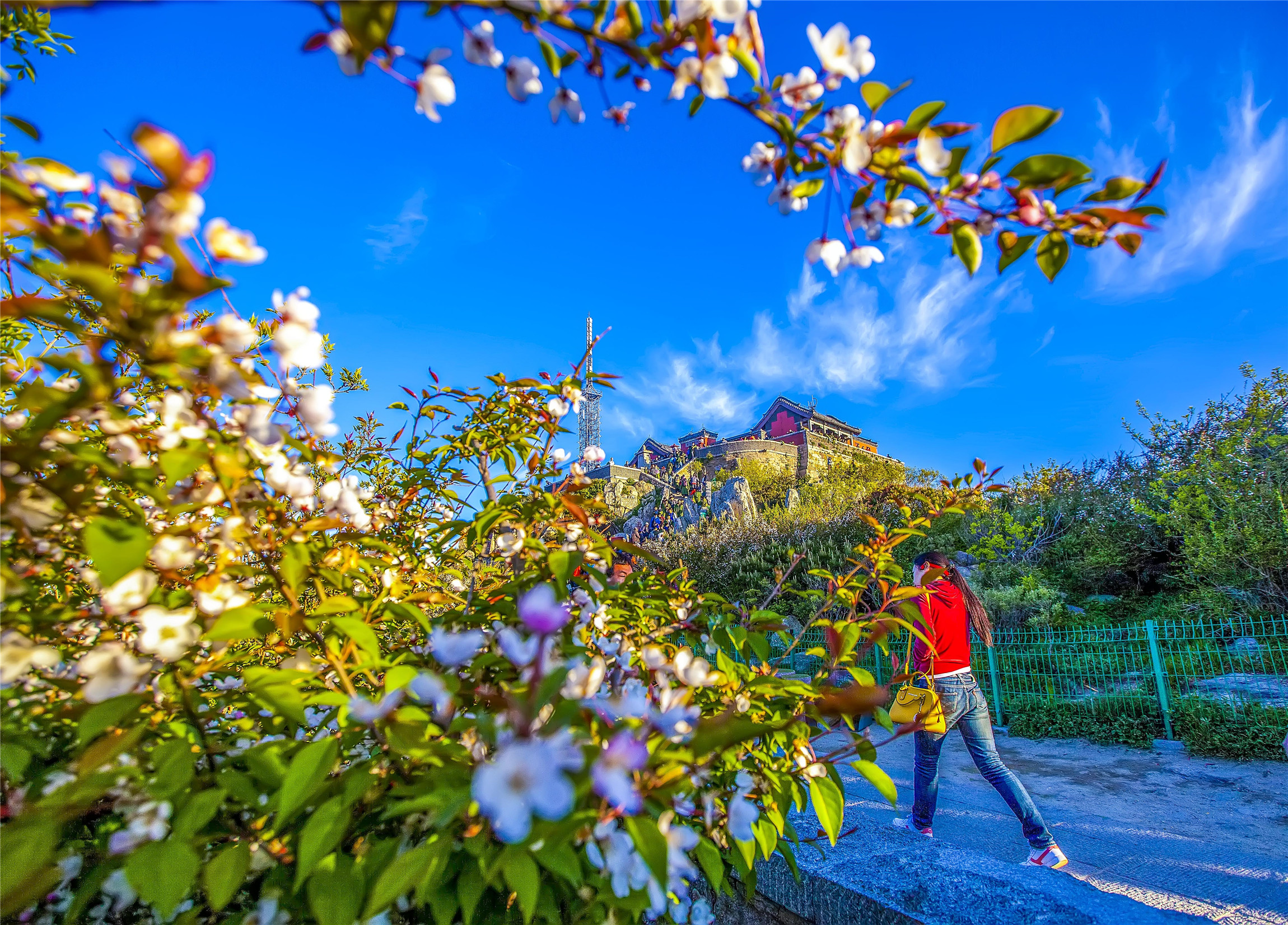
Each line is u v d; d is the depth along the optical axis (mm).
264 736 1270
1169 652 7617
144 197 769
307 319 1271
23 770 984
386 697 962
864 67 994
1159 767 5469
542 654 715
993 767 3314
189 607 1172
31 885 825
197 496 1144
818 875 1986
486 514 1626
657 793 945
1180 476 10680
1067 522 13086
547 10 864
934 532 13086
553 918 1144
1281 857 3477
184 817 945
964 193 955
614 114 1085
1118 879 3316
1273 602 8617
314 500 1379
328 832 924
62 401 883
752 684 1400
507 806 638
